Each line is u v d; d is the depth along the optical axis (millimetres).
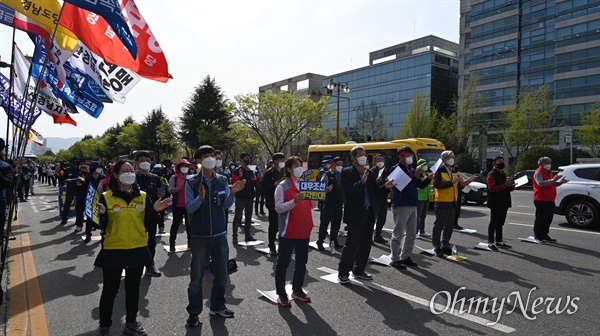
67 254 7805
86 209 3898
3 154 7008
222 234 4488
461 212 14438
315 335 4090
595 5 46875
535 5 52344
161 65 6488
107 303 3896
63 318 4582
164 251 8078
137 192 4023
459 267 6719
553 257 7387
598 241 8789
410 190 6641
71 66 6969
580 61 48062
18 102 6781
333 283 5883
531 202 17828
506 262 7031
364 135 54500
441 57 63000
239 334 4117
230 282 5961
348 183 5637
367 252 5980
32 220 12461
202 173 4441
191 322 4297
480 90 57438
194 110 48188
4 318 4570
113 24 5469
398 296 5285
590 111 36938
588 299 5148
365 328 4262
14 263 7086
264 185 7832
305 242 5078
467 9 60469
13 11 5488
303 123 32562
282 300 4914
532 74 52656
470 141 47594
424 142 16250
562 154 32219
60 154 108688
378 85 68750
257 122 33375
